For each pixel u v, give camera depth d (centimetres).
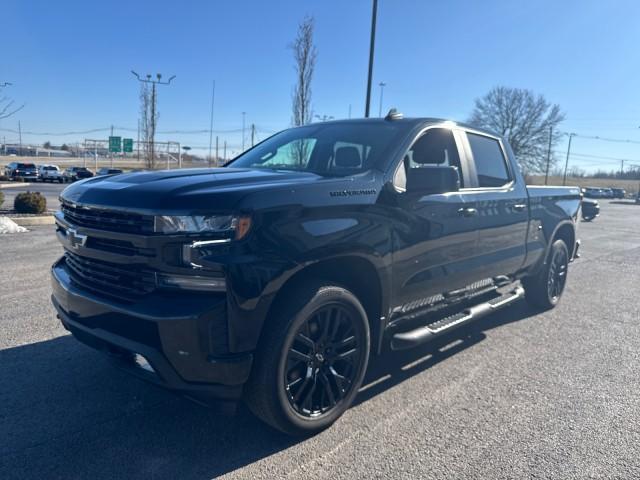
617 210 3512
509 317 579
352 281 333
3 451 278
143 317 254
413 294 366
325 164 377
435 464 279
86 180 331
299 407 293
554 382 395
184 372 256
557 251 596
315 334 298
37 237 1013
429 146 396
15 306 530
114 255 272
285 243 269
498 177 488
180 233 250
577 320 572
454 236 395
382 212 327
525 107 5369
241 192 262
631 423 332
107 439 294
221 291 253
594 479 270
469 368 419
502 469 277
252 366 273
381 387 377
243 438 300
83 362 398
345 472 270
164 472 265
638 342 498
